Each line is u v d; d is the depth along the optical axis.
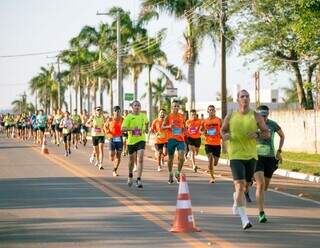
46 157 53.22
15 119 104.38
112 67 120.62
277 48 65.56
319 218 22.08
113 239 18.28
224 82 58.94
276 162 22.64
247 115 19.89
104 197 27.53
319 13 44.12
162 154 41.06
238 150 19.94
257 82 68.31
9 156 54.72
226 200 26.78
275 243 17.62
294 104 131.12
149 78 108.88
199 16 72.44
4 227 20.53
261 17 62.16
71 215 22.70
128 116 31.27
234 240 18.05
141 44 107.56
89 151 61.44
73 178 35.84
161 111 40.47
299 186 33.22
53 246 17.48
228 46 68.88
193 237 18.50
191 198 27.44
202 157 55.09
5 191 30.08
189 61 76.75
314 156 54.00
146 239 18.23
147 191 29.69
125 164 45.84
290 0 49.47
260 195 21.11
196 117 40.91
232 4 60.66
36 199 27.14
